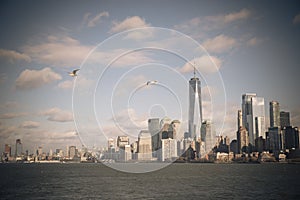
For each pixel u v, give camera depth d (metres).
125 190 20.83
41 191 20.86
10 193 20.03
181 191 20.23
